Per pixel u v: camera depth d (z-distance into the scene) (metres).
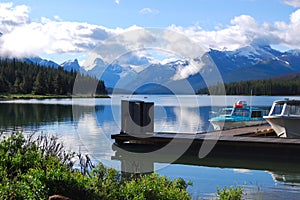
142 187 5.64
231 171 12.48
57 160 6.00
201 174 11.98
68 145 15.73
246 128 21.88
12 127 24.31
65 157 7.46
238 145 15.12
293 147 14.53
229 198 6.75
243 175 11.85
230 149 15.24
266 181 10.98
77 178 5.29
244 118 25.66
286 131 17.91
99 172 6.05
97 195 5.23
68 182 5.16
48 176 5.07
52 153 7.39
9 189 4.70
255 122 25.66
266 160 14.70
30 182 4.87
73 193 5.12
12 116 34.03
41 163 5.82
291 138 15.66
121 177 6.55
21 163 5.73
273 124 18.38
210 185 10.22
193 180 10.95
